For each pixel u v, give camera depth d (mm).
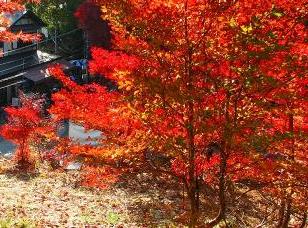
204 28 6762
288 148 8750
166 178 19672
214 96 7145
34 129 22766
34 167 23141
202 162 8492
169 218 15273
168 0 6395
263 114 7195
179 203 17266
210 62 7000
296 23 6652
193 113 7113
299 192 8875
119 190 19031
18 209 14125
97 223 13711
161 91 6996
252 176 8516
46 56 42344
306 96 7387
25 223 11289
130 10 6625
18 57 39281
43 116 27906
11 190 18375
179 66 7125
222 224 12492
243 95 7090
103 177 9898
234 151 7488
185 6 6484
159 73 7082
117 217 15047
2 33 14078
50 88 37156
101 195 18625
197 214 8141
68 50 46594
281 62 6652
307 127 8602
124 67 7855
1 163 24406
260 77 6445
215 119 7109
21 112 22328
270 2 6398
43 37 48000
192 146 7500
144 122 7715
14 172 22391
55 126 24922
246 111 7148
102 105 8664
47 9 48312
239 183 16656
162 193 18406
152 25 6699
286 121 8617
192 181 7922
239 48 6477
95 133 24031
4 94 37312
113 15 6781
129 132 8203
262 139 6836
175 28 6707
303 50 6789
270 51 6270
